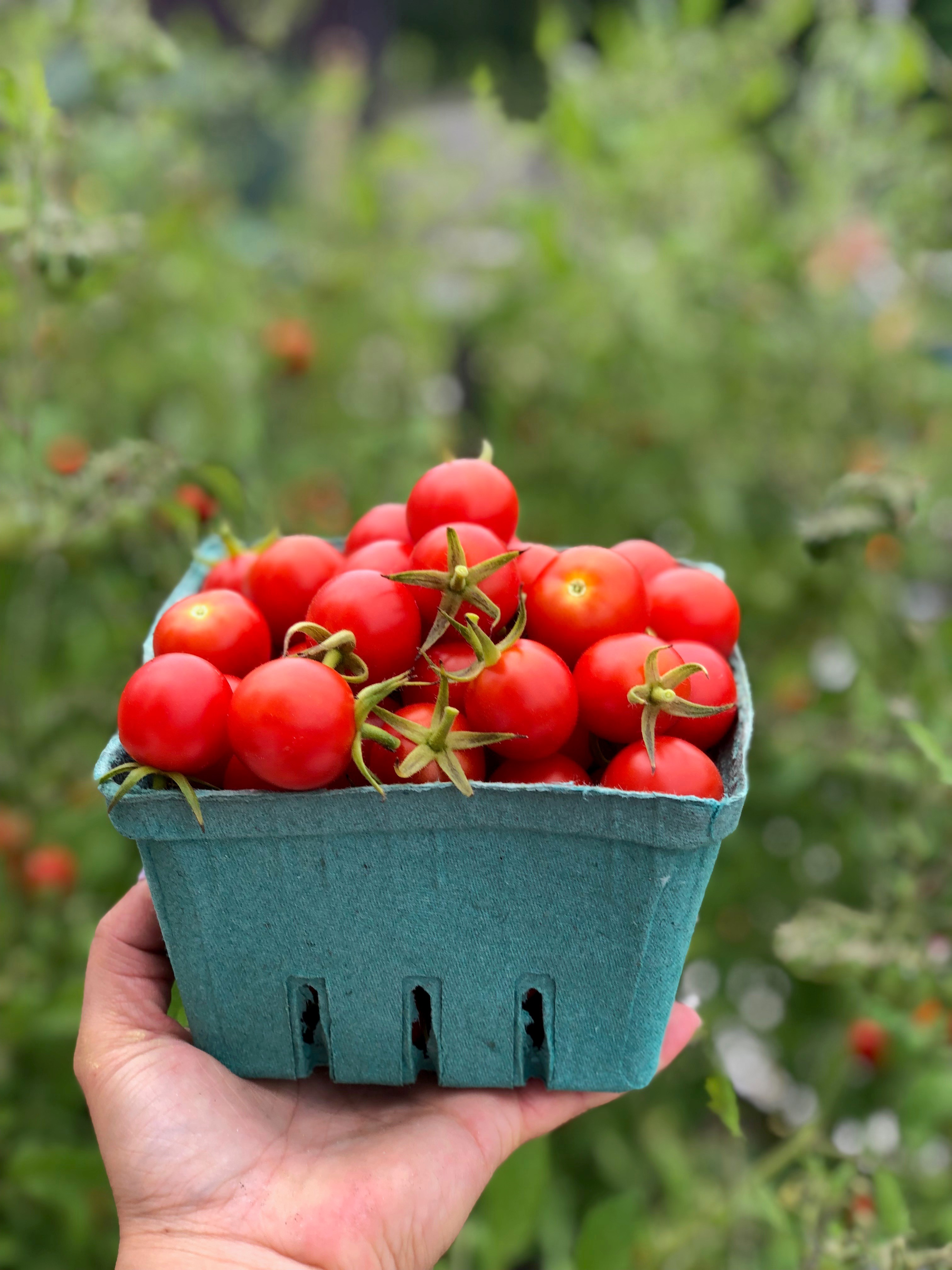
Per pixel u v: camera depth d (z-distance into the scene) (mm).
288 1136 871
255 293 2156
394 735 752
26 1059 1443
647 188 2029
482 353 2227
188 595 986
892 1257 1059
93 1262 1467
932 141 2094
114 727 1668
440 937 781
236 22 2582
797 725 1788
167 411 2047
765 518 2164
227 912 772
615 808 697
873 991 1355
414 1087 917
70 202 1751
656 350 2008
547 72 2074
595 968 786
